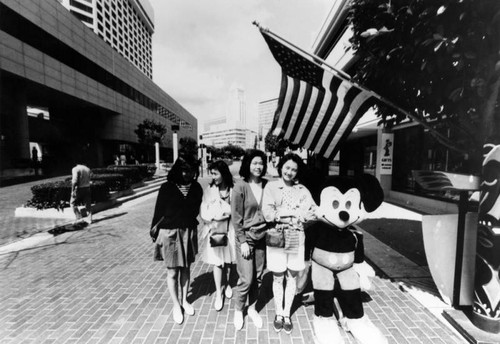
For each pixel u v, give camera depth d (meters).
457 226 2.96
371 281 3.74
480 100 2.81
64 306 3.19
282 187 2.72
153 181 17.88
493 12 2.31
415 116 3.09
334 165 19.08
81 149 7.05
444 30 2.60
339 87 3.21
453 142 3.21
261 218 2.66
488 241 2.49
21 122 19.36
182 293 3.08
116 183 11.45
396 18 2.97
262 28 3.00
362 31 3.51
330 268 2.69
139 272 4.18
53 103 29.27
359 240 2.79
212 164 3.20
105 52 32.09
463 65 2.51
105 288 3.64
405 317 2.90
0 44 16.77
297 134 3.44
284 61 3.44
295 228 2.61
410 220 7.23
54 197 7.88
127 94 38.97
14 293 3.51
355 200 2.56
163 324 2.82
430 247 3.00
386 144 10.98
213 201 3.07
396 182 10.98
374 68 3.46
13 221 7.43
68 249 5.30
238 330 2.71
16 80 19.11
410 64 3.11
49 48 22.48
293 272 2.68
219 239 2.93
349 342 2.56
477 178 2.61
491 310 2.49
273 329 2.73
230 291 3.37
